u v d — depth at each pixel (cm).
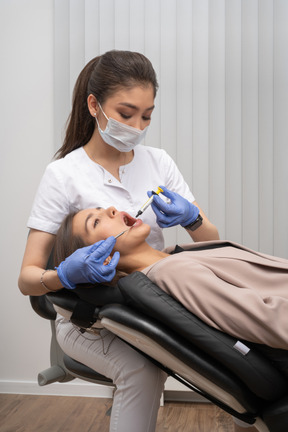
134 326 124
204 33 282
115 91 156
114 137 160
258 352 122
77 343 159
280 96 279
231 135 282
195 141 284
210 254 142
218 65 282
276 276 137
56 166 168
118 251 149
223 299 123
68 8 289
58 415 268
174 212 159
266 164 281
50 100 296
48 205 164
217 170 283
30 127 298
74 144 178
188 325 121
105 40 286
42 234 163
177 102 283
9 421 259
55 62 291
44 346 302
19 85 298
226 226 284
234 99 281
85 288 138
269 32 279
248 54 280
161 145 285
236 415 130
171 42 283
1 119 299
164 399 288
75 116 175
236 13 280
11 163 299
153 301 123
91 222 151
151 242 176
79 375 166
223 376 120
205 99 283
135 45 285
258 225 282
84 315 138
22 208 300
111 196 169
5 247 301
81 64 288
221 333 121
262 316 118
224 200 283
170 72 284
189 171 284
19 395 299
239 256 141
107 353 152
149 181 179
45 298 176
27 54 297
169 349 121
